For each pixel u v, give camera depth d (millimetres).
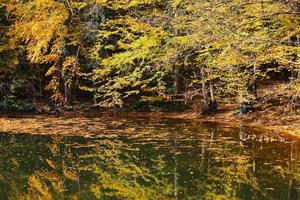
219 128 18531
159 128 18781
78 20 22953
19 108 24281
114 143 15531
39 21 22203
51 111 24156
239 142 15273
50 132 17812
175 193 9945
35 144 15453
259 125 18906
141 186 10562
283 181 10547
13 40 23719
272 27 9750
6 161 13086
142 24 10883
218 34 8211
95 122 20672
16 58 24344
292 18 8742
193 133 17359
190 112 23547
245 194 9695
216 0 8172
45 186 10711
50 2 21625
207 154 13484
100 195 9984
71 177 11438
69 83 24141
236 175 11164
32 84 25984
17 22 23562
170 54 9547
